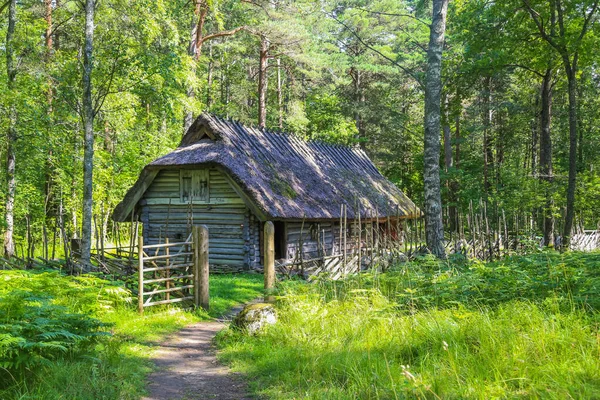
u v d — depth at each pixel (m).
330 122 38.84
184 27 27.59
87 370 5.59
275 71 41.53
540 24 17.08
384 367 5.43
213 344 8.10
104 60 13.75
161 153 26.86
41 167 22.02
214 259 17.97
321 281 10.06
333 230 20.03
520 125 31.56
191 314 10.20
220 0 25.00
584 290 6.61
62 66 14.22
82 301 8.33
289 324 7.86
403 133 37.84
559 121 32.31
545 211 21.95
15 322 5.31
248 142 18.94
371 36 36.62
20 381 4.93
